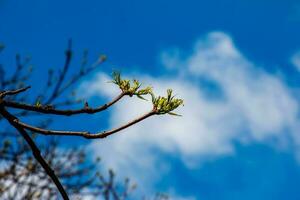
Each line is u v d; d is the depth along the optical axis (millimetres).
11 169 4688
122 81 1918
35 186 4859
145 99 1888
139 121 1859
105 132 1846
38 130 1839
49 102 3049
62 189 1876
